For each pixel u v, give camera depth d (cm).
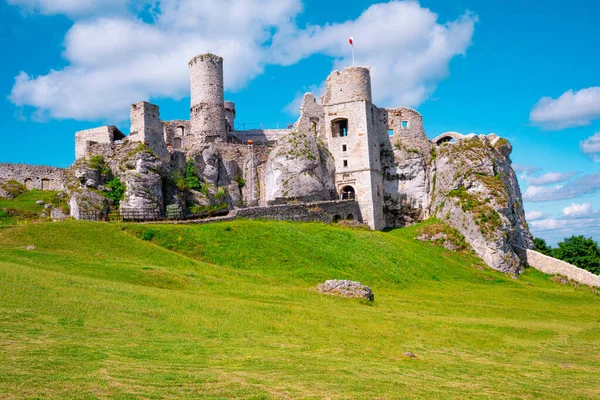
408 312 3591
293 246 4956
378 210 7875
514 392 2055
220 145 7644
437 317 3500
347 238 5741
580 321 4053
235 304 2975
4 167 6919
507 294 5112
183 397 1585
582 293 5697
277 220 5916
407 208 8200
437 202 7750
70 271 3344
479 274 6038
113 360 1873
